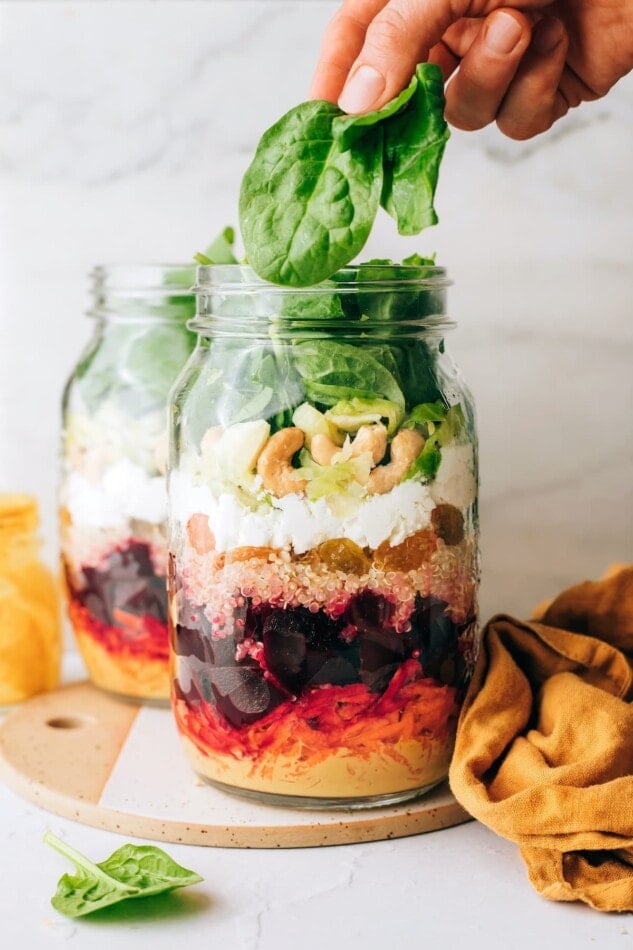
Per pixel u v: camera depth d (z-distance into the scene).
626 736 0.77
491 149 1.11
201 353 0.84
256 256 0.72
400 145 0.72
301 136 0.72
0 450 1.24
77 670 1.18
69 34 1.16
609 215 1.11
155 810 0.82
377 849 0.80
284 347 0.77
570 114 1.10
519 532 1.17
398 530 0.77
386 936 0.69
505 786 0.77
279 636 0.77
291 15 1.12
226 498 0.77
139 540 0.99
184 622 0.82
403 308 0.78
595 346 1.13
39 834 0.82
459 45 0.90
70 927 0.70
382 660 0.78
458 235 1.13
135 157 1.17
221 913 0.72
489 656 0.88
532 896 0.74
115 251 1.19
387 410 0.76
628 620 0.91
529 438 1.15
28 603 1.07
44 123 1.18
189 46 1.14
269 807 0.83
